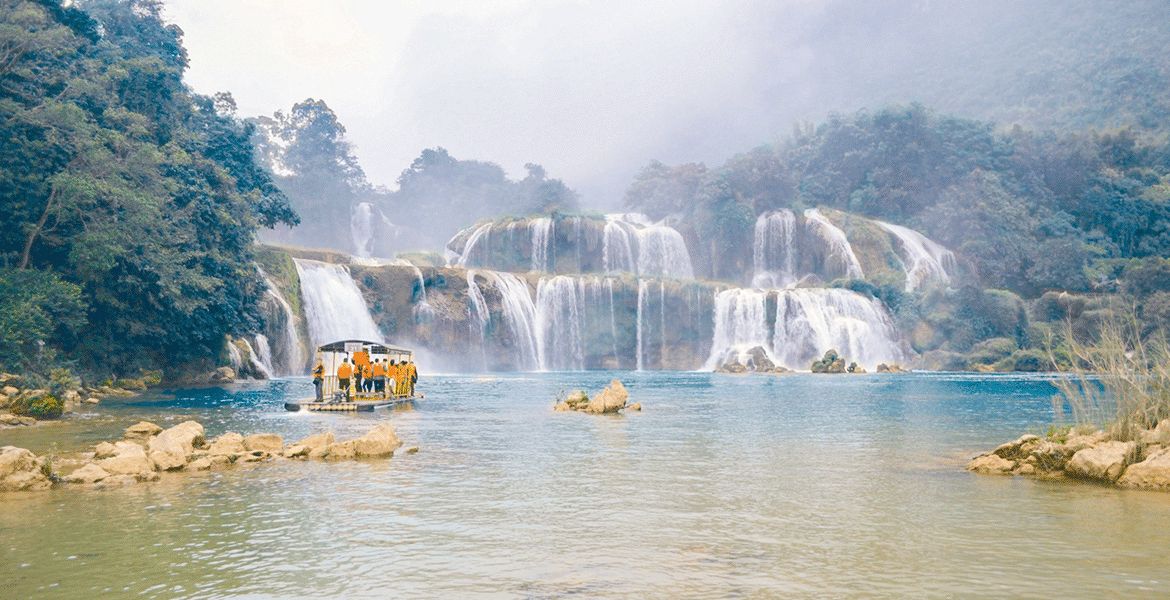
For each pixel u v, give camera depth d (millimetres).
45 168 45125
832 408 37281
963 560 9438
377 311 89438
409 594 8125
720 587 8352
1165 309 94500
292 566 9227
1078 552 9805
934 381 71875
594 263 123250
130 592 8195
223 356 62875
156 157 50625
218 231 61406
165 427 26234
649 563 9344
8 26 44031
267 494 13906
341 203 174000
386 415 31750
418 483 15180
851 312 106750
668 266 132250
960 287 109625
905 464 17984
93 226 47594
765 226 132500
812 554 9742
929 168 145625
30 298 39875
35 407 28531
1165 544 10219
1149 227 146125
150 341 53344
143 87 59750
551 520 11781
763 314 104812
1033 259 127000
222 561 9430
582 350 106562
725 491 14289
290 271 78438
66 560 9477
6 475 14438
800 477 15977
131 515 12133
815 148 166500
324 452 18875
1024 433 25203
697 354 108375
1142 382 17594
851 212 145625
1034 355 94500
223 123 78312
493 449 20609
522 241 122125
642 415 32750
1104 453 15664
